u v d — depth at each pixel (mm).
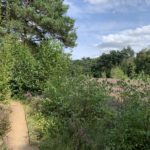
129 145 10180
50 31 28922
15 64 22312
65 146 12648
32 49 27828
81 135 12531
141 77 12727
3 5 28344
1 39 23000
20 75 22016
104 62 49969
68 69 21891
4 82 19719
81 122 13461
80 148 12172
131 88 11250
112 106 12859
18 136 14664
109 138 10766
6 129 14883
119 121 10516
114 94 13727
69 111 14539
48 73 21672
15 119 17016
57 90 16188
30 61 22250
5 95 19641
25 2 29391
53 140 13461
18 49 23016
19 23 27312
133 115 10234
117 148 10266
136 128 10188
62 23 28469
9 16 28109
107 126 12234
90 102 13695
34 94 21641
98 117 13375
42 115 16531
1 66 20219
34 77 21875
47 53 22297
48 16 28797
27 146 13648
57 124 14711
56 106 15875
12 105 20156
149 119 10164
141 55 40125
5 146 13219
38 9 28812
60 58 22250
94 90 13828
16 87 22078
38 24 28266
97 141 11766
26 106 19688
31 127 15461
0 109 17422
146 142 10180
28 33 28453
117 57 51250
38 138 14344
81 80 15492
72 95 14320
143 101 10547
